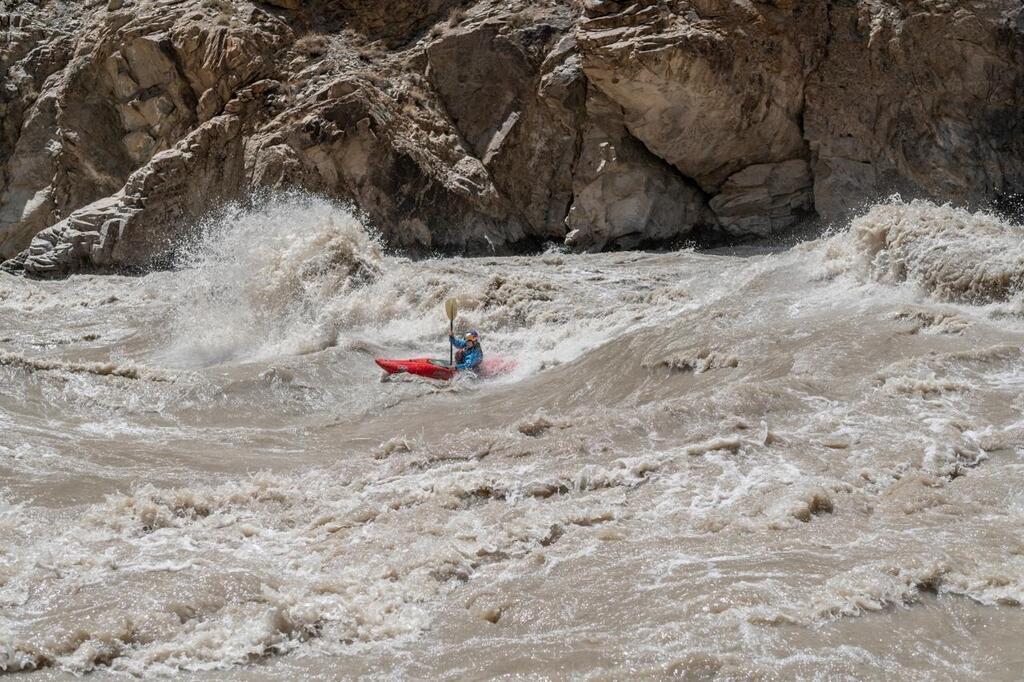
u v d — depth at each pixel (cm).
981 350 2186
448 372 3011
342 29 7119
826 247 3262
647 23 6134
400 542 1509
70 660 1130
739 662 1073
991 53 6109
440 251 6544
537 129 6631
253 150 6406
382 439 2295
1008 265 2614
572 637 1183
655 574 1340
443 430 2344
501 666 1115
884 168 6238
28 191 7212
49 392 2567
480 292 3775
